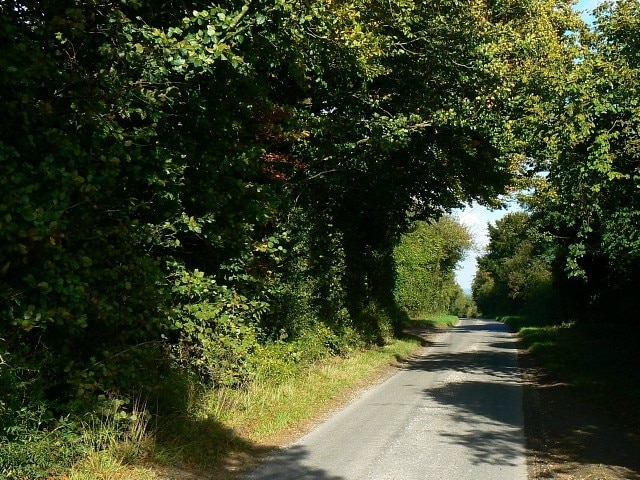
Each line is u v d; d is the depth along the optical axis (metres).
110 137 7.18
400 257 40.94
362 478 6.55
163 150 8.03
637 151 10.24
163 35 6.68
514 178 19.50
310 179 15.26
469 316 101.81
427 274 52.53
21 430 5.61
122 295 7.18
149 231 7.89
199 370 9.68
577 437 8.55
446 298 70.12
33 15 6.60
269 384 10.96
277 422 9.09
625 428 9.06
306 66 10.93
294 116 12.05
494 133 15.24
